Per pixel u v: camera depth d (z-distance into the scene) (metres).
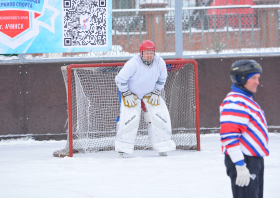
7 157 17.36
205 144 20.89
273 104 25.27
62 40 23.83
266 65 25.25
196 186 10.18
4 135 24.02
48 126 24.44
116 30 24.45
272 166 12.90
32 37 23.62
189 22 25.09
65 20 23.75
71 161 15.33
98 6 23.91
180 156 16.25
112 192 9.59
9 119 24.09
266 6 25.06
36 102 24.33
